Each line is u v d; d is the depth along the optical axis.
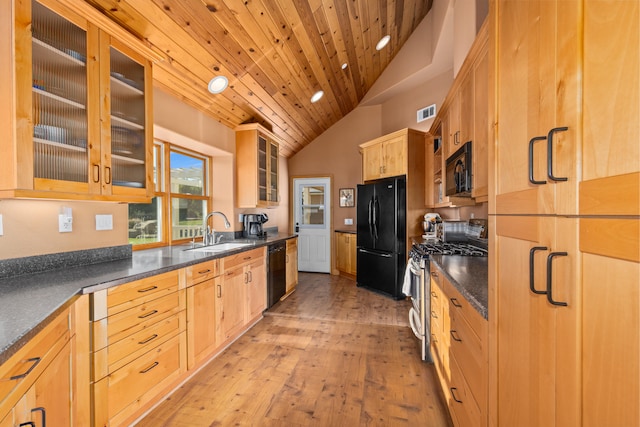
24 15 1.20
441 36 3.29
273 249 3.48
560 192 0.58
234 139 3.67
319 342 2.63
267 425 1.61
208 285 2.21
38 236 1.58
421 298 2.30
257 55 2.55
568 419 0.56
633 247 0.42
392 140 4.16
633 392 0.41
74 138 1.46
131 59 1.77
